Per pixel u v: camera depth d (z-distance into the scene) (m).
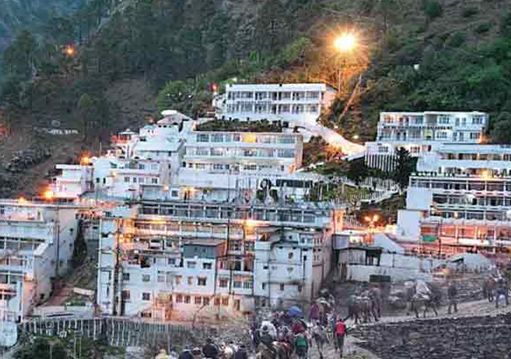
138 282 98.19
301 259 92.25
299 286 91.81
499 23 180.50
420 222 104.62
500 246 100.81
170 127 153.88
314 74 170.50
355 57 173.88
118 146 163.12
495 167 113.12
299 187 123.69
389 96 152.50
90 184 143.88
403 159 123.31
